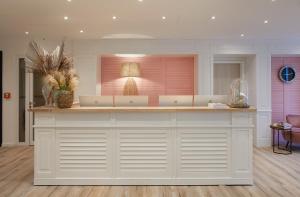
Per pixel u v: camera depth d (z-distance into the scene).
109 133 3.52
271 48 6.16
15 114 6.17
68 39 6.07
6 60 6.09
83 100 3.90
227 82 6.93
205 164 3.54
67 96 3.56
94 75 6.13
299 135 5.54
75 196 3.19
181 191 3.34
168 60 6.98
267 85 6.16
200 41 6.15
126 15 4.35
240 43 6.15
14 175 4.00
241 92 3.79
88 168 3.54
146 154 3.54
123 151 3.54
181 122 3.53
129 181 3.53
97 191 3.35
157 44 6.14
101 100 3.91
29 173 4.10
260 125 6.20
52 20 4.63
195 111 3.49
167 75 6.99
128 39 6.11
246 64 6.78
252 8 4.02
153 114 3.52
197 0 3.69
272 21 4.73
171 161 3.54
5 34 5.74
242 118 3.53
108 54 6.17
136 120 3.52
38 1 3.72
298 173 4.11
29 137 6.23
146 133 3.53
